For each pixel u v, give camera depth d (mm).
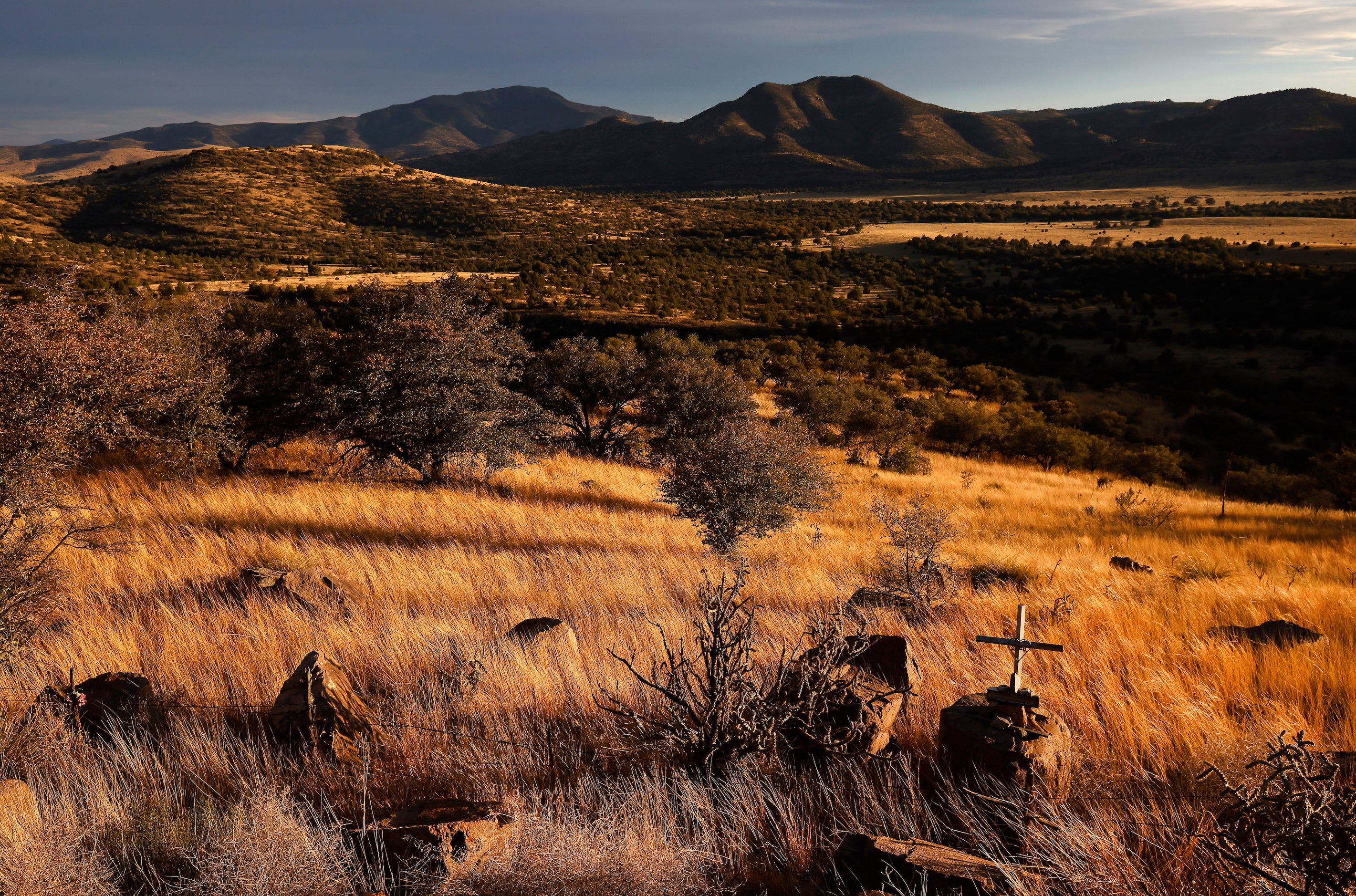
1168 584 8297
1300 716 3453
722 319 101875
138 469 13820
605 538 12000
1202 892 2078
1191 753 3035
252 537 9586
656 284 128250
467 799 2977
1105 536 15523
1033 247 170500
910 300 114625
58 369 7473
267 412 15555
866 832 2670
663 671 3545
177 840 2459
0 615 4660
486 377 15961
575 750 3502
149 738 3580
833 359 70438
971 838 2516
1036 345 85750
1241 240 172750
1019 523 17391
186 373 13016
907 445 32125
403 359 15391
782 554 11242
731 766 3133
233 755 3416
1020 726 2832
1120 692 3854
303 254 168000
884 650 4121
